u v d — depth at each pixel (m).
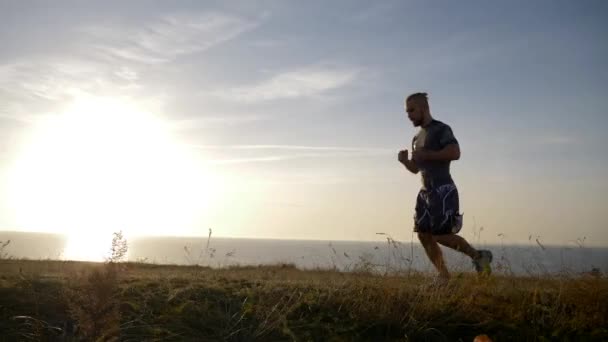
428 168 6.25
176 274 6.89
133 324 4.83
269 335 4.91
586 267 6.11
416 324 5.22
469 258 6.23
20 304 5.05
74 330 4.60
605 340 5.07
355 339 4.98
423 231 6.33
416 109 6.39
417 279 6.16
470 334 5.21
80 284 4.81
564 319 5.36
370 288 5.75
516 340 5.13
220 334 4.85
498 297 5.78
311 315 5.30
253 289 5.79
